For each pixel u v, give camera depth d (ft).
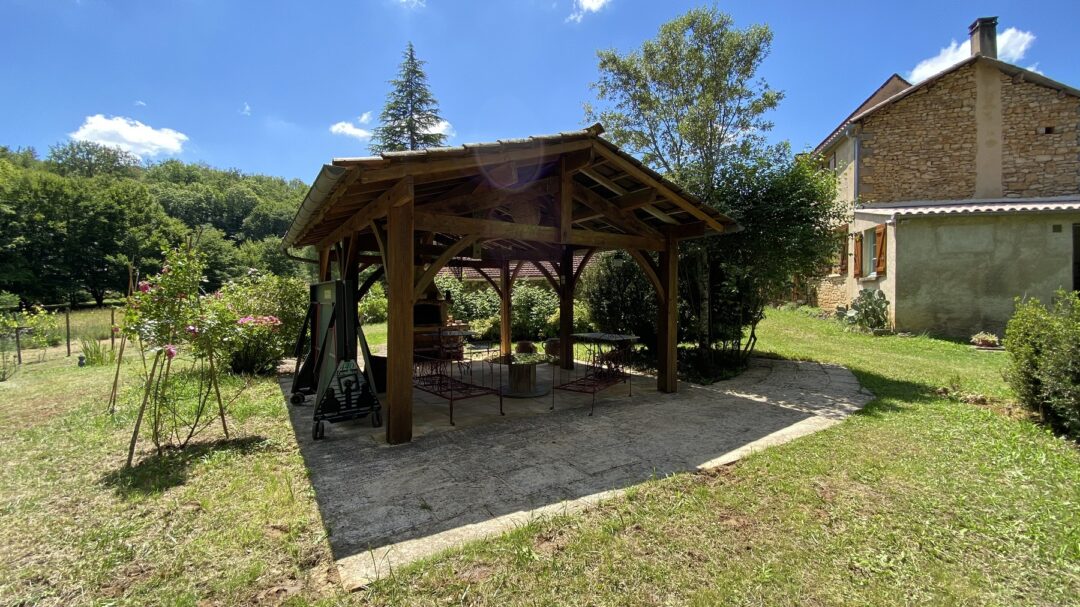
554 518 9.63
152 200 131.75
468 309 50.67
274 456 13.43
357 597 7.22
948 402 19.24
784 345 35.35
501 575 7.74
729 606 7.01
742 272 25.45
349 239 19.71
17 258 97.71
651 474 12.06
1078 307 15.08
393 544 8.73
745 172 25.72
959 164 44.09
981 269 36.58
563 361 28.94
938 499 10.33
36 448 14.02
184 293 13.85
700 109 29.71
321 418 15.25
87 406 18.98
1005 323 36.09
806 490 10.87
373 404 16.35
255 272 31.17
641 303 30.25
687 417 17.61
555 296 48.08
